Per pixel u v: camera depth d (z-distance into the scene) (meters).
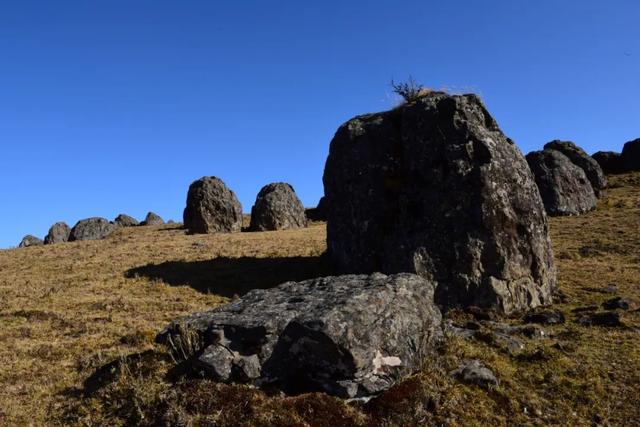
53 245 39.38
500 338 14.57
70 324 16.17
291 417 9.92
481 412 11.05
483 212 19.44
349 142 23.52
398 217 21.17
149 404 10.34
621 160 57.72
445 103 21.41
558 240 31.12
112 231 56.22
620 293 20.39
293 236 37.12
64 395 11.32
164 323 16.38
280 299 13.39
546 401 11.74
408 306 12.62
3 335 15.09
